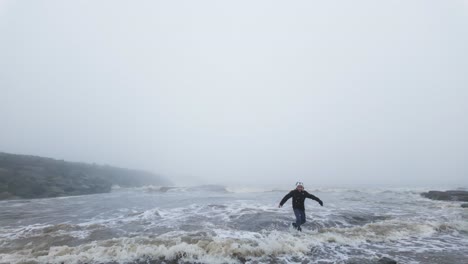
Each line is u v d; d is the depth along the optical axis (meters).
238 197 20.25
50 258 6.04
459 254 6.42
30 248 6.93
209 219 10.61
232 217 10.94
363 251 6.66
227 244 6.71
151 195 22.97
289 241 7.17
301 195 9.15
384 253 6.50
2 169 24.41
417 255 6.35
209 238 7.39
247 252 6.37
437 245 7.20
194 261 5.95
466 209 13.60
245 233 8.23
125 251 6.34
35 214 12.41
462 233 8.52
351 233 8.12
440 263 5.79
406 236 8.09
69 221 10.59
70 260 5.95
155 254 6.23
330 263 5.82
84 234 8.28
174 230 8.73
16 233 8.54
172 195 22.83
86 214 12.24
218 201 17.06
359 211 12.54
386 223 9.44
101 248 6.48
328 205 14.96
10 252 6.52
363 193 24.42
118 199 19.12
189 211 12.69
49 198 20.92
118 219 10.89
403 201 17.55
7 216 11.84
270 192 27.23
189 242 7.01
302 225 9.39
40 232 8.64
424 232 8.55
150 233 8.32
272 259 6.09
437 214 11.95
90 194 25.30
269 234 8.09
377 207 14.23
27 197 21.48
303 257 6.22
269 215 11.16
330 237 7.64
